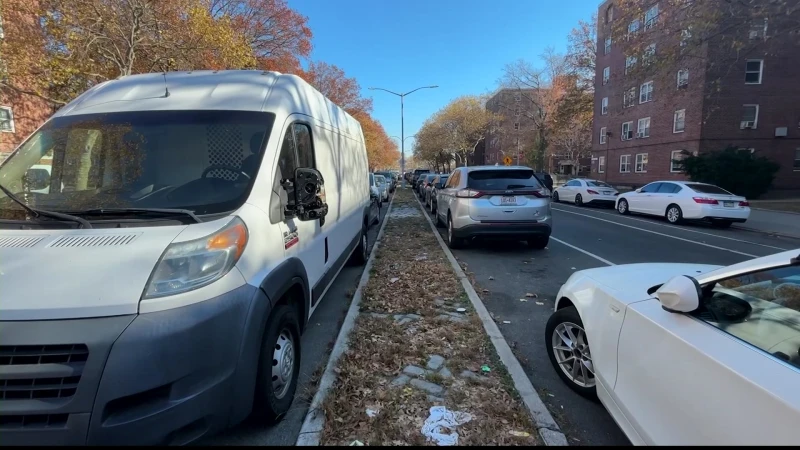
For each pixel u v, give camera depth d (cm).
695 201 1375
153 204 277
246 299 246
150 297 212
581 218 1606
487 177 882
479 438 270
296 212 337
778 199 2375
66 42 1173
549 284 657
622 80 1939
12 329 198
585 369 329
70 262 218
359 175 748
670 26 1371
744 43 1282
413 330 447
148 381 202
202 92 349
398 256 820
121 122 320
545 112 4775
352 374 348
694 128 2661
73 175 301
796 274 209
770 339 199
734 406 178
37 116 1877
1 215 263
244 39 1753
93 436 194
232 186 291
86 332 199
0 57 1118
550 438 270
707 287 233
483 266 776
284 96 362
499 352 391
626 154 3450
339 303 560
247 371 243
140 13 1213
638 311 255
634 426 239
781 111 2559
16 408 193
